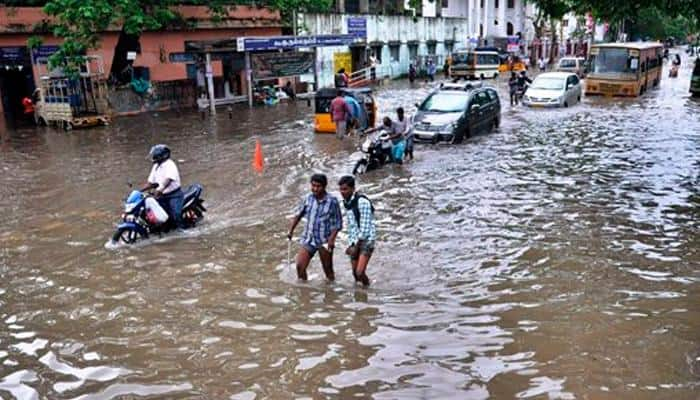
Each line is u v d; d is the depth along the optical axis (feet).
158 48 92.43
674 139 62.64
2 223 36.22
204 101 89.56
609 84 104.37
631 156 54.08
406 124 52.19
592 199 40.19
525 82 98.27
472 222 35.53
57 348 21.72
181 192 34.19
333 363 20.40
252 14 104.32
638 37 274.57
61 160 54.39
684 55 281.95
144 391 18.97
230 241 32.60
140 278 27.73
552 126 71.97
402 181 45.47
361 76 128.67
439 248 31.30
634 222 35.22
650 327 22.59
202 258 30.17
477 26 193.36
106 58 87.30
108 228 34.94
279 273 28.12
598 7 45.73
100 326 23.26
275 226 35.04
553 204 39.06
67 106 71.51
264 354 21.04
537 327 22.68
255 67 95.91
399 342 21.74
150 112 88.94
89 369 20.31
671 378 19.15
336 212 26.66
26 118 81.46
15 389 19.29
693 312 23.77
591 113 83.61
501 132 67.82
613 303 24.66
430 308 24.41
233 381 19.42
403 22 148.25
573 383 18.95
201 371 20.03
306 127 72.95
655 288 26.12
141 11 82.28
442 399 18.26
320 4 117.39
